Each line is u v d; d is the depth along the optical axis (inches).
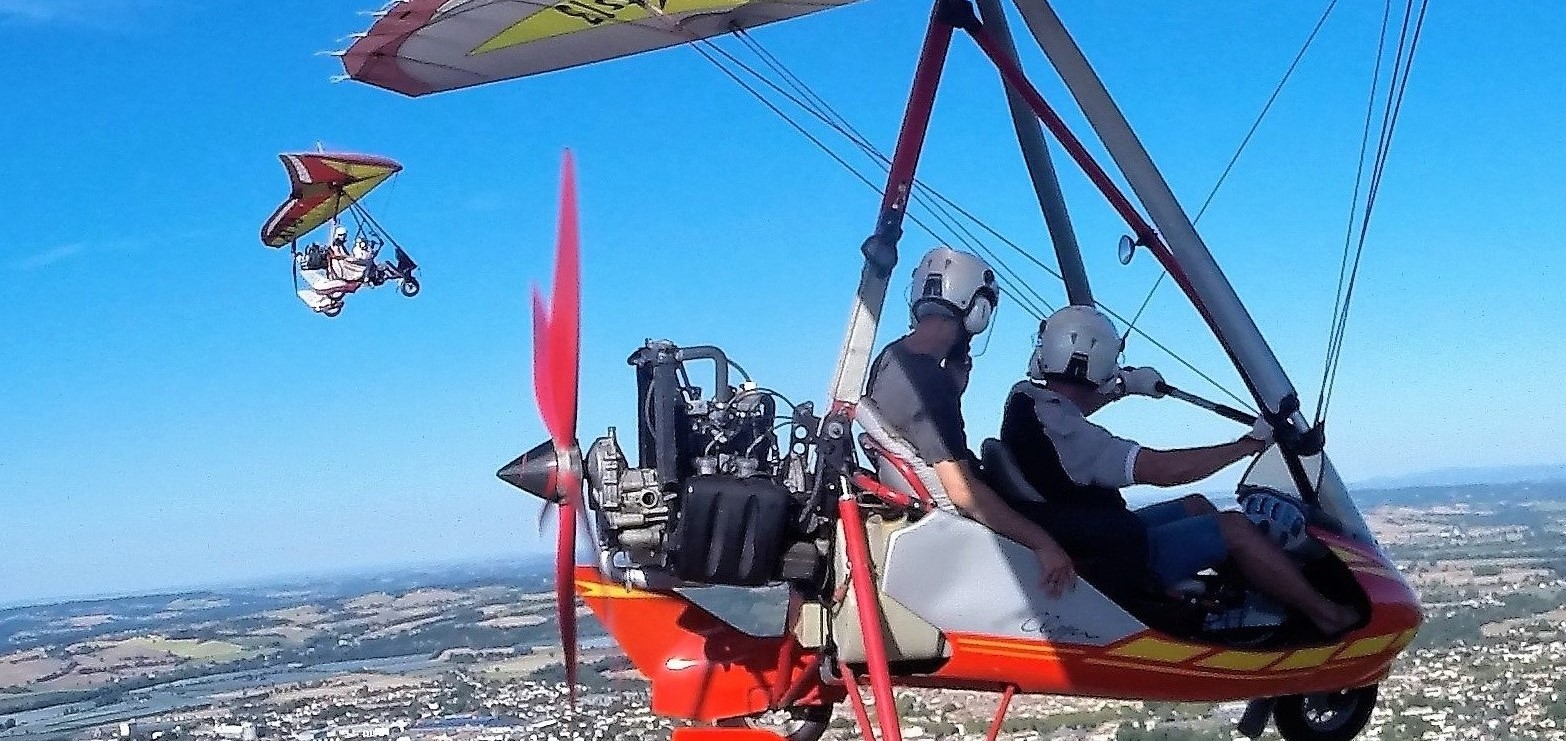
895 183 212.4
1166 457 209.5
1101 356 217.5
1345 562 228.8
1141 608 212.5
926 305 207.8
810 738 224.4
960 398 204.5
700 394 194.4
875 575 196.4
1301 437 228.5
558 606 196.9
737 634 215.2
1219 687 214.5
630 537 190.7
